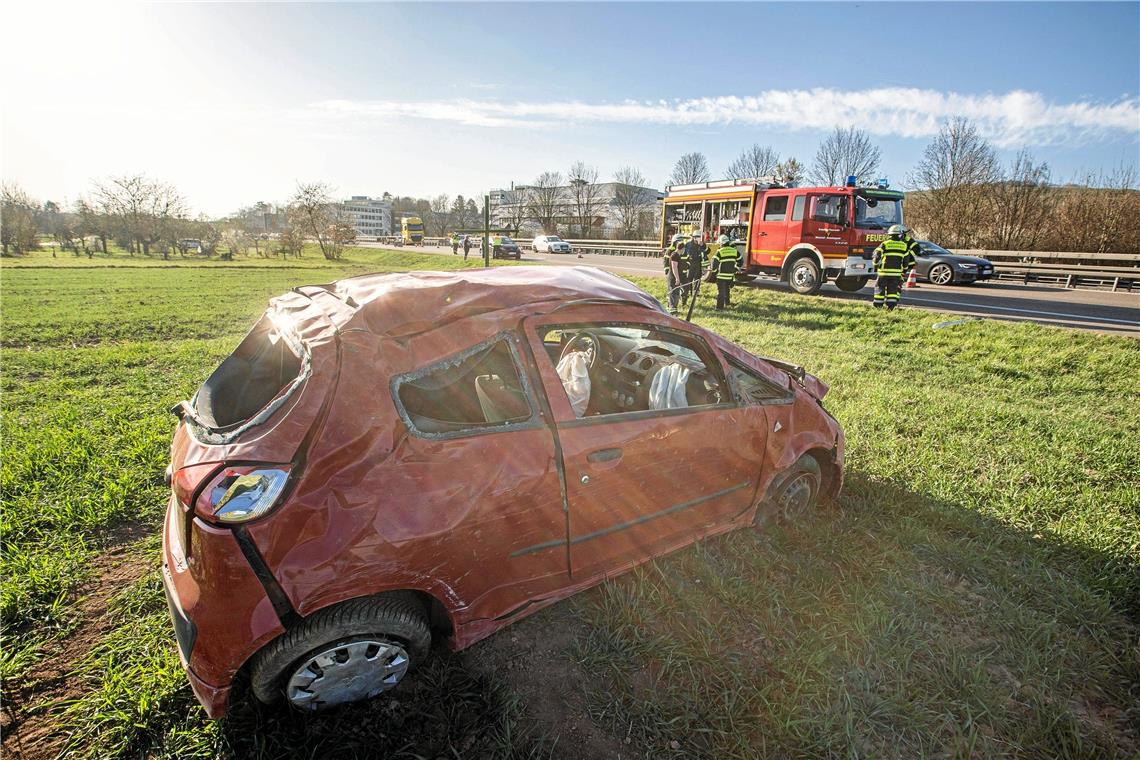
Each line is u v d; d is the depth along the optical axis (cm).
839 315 1276
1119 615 309
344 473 208
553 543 263
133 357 898
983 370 838
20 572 315
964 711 248
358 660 225
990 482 448
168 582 218
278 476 199
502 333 251
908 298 1595
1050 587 328
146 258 5281
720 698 251
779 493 367
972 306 1443
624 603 297
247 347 296
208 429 226
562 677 262
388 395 221
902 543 367
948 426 575
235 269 3922
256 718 233
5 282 2609
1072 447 523
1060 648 283
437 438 227
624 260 3647
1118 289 1912
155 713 234
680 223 2031
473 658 272
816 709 245
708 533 334
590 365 386
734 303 1484
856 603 306
